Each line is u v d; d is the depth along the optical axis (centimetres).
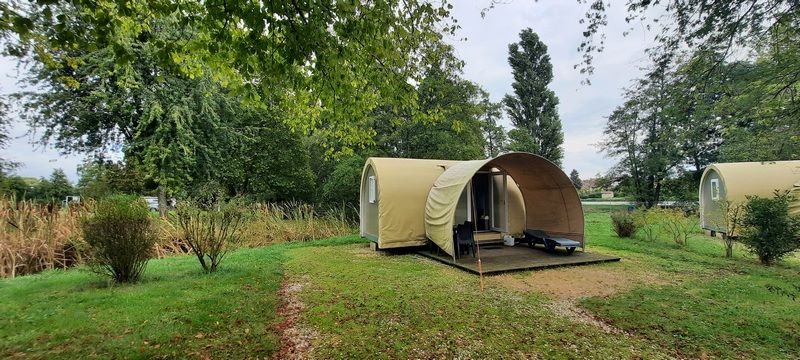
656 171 2445
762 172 1220
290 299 602
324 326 483
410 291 648
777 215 822
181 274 764
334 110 682
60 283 675
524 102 3600
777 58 507
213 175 1839
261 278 721
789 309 542
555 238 1035
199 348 407
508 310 546
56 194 1834
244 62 477
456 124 848
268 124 2019
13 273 805
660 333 459
